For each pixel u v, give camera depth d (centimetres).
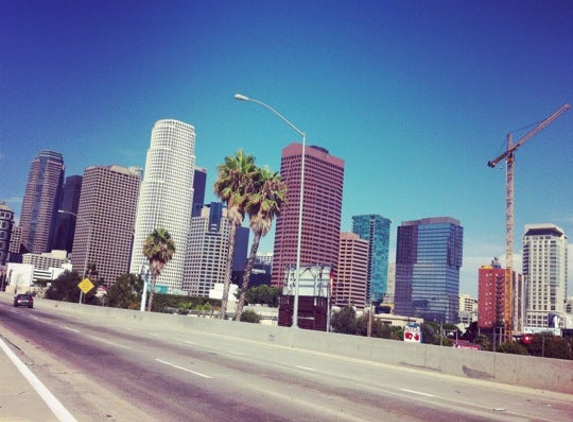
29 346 2031
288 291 5669
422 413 1127
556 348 9044
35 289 19188
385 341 2242
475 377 1830
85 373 1432
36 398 1046
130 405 1038
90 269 13450
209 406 1066
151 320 4728
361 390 1402
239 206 4722
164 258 7106
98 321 4409
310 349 2670
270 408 1077
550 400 1465
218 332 3631
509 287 15562
